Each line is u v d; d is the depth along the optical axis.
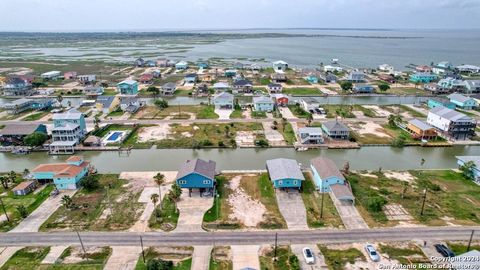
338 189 66.12
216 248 52.28
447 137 99.50
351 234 55.50
